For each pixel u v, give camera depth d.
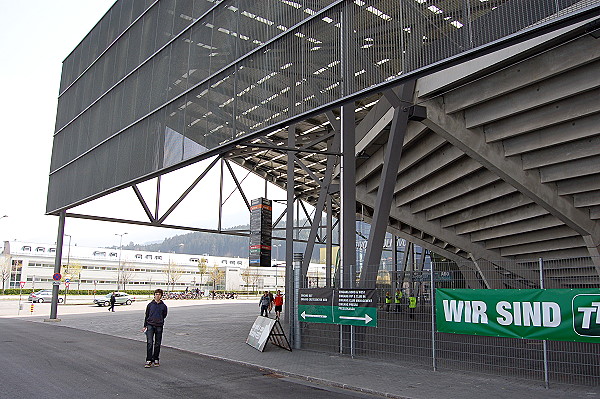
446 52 8.59
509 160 15.04
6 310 36.62
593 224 17.14
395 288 12.27
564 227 21.69
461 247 27.20
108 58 21.44
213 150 13.96
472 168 17.66
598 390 8.51
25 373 9.38
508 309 9.18
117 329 20.55
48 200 26.28
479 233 25.97
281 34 12.11
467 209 23.91
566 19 6.98
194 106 15.11
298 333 13.98
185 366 10.92
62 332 18.77
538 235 23.27
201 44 15.19
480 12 8.15
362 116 22.33
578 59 10.57
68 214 25.72
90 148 21.83
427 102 13.87
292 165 22.30
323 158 30.22
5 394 7.51
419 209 25.19
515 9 7.66
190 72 15.52
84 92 23.53
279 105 11.98
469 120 14.07
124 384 8.59
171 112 16.22
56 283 25.38
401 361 11.52
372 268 12.98
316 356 12.55
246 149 29.02
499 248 27.30
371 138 18.47
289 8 12.06
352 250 14.47
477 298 9.68
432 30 8.87
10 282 78.38
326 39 11.02
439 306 10.39
